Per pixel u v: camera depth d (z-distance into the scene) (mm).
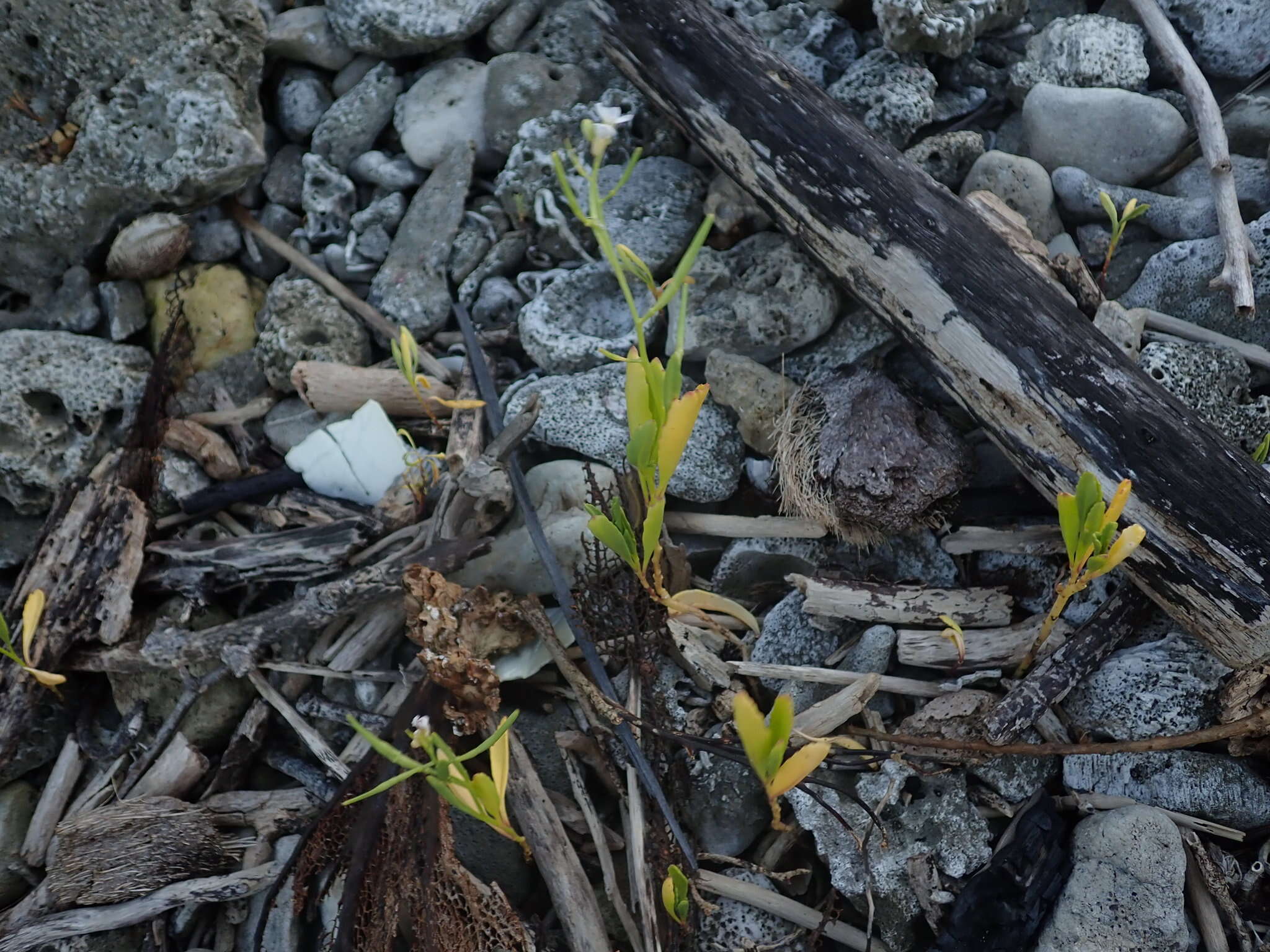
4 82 480
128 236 476
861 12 486
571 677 396
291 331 473
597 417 438
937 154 444
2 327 483
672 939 376
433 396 428
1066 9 477
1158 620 394
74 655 439
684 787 403
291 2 511
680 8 426
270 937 410
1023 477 412
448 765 307
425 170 499
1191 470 359
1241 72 444
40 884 418
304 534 431
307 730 427
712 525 432
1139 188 441
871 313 418
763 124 411
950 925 380
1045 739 396
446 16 483
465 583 422
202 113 469
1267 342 418
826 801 396
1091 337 375
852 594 407
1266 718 370
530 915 403
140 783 432
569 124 477
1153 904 370
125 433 473
